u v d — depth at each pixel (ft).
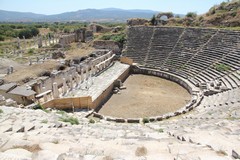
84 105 78.18
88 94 87.86
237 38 117.80
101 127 47.09
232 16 155.94
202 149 21.38
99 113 79.20
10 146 20.77
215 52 119.14
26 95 73.77
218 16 160.56
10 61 131.64
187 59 126.31
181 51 134.10
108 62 134.92
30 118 41.91
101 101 89.40
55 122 41.86
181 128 41.65
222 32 129.70
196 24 165.89
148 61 138.62
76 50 167.94
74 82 104.06
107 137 30.42
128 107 84.94
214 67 108.27
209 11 178.70
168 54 136.87
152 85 111.86
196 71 113.50
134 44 153.99
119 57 148.87
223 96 79.82
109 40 163.84
